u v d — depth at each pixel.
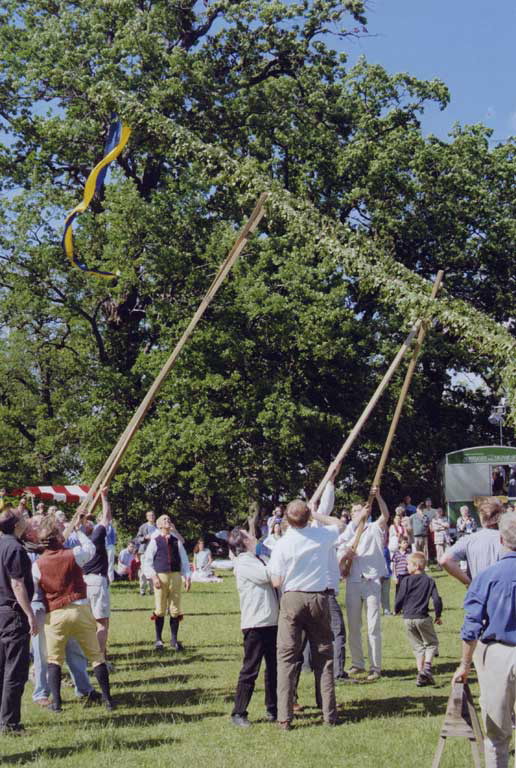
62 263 33.50
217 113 34.56
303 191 38.06
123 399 34.84
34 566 10.26
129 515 33.56
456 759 7.79
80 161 33.78
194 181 33.31
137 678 11.99
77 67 32.84
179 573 14.57
